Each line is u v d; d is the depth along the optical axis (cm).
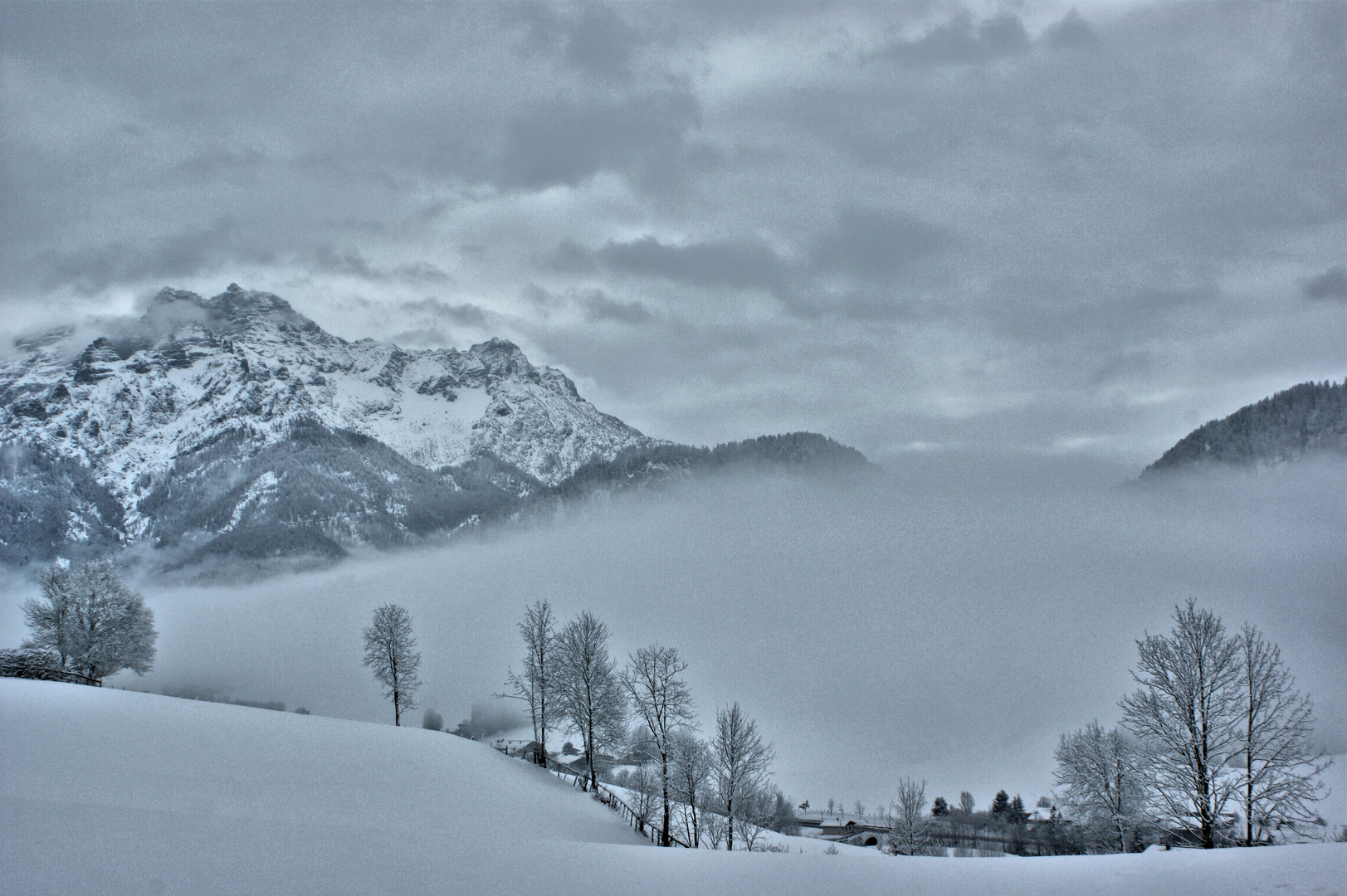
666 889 2498
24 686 5581
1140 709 4066
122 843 2564
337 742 5484
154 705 5575
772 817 7762
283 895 2259
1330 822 4491
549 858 2878
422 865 2641
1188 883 2252
